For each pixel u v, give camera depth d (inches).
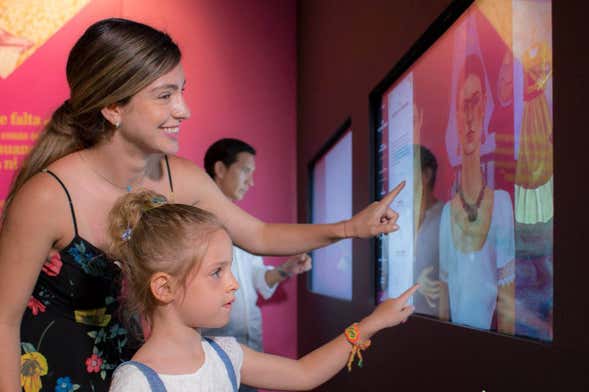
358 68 116.3
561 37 45.6
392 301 59.1
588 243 41.9
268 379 57.4
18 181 62.7
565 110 45.0
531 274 52.1
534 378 49.3
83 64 58.2
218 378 53.6
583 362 42.3
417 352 80.0
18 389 56.1
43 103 195.6
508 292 56.5
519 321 54.3
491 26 60.7
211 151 141.5
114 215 55.7
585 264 42.2
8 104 194.4
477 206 63.7
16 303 57.8
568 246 44.5
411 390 82.6
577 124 43.3
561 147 45.5
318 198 171.6
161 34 59.1
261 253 71.3
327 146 152.9
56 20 197.5
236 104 206.2
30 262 58.4
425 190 80.3
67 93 196.9
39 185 59.1
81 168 61.3
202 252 50.8
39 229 58.6
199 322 51.4
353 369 119.6
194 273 50.6
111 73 56.7
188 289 50.8
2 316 57.1
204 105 204.4
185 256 50.6
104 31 57.5
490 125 60.7
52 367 61.5
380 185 105.5
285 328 203.6
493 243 59.8
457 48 69.9
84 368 62.5
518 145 54.7
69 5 198.2
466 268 66.7
